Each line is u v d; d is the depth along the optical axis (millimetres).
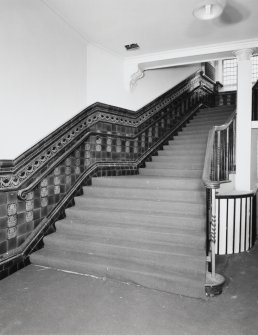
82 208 4723
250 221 4754
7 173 3598
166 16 4180
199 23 4363
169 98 7648
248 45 4953
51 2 3924
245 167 5285
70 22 4453
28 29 3922
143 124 6684
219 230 4535
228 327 2521
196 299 3033
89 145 5332
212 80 10492
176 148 6980
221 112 8633
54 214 4484
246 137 5270
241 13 4016
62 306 2877
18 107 3789
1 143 3535
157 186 4926
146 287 3299
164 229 3963
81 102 5078
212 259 3273
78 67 4980
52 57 4391
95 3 3898
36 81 4094
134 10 4043
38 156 4117
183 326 2537
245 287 3316
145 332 2451
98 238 4133
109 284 3379
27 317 2682
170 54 5520
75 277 3572
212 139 4289
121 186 5168
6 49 3590
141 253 3646
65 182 4758
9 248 3682
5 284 3371
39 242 4176
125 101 6125
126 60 5922
